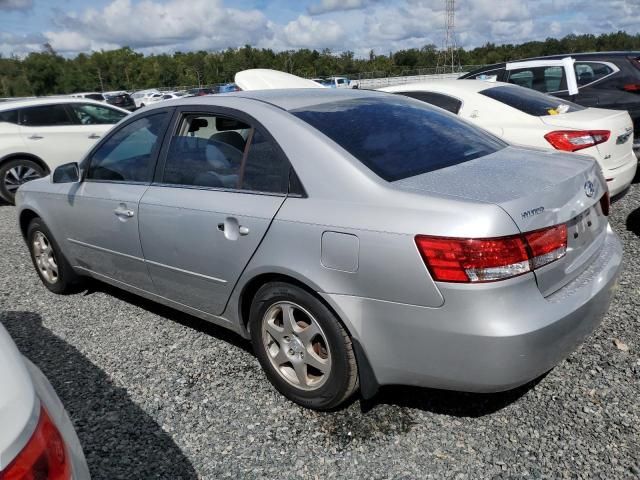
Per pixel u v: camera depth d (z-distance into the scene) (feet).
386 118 10.11
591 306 8.03
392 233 7.55
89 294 15.01
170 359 11.24
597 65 23.31
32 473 4.25
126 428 9.12
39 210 14.14
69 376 10.83
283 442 8.58
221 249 9.61
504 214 7.20
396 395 9.56
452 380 7.59
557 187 8.05
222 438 8.76
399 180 8.23
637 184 23.09
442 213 7.35
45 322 13.38
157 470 8.14
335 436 8.63
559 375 9.76
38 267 15.35
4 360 4.89
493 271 7.07
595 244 9.02
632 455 7.80
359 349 8.19
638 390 9.20
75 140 29.40
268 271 8.89
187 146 10.71
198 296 10.56
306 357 8.95
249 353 11.32
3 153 27.76
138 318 13.28
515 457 7.94
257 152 9.45
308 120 9.37
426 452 8.17
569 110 18.31
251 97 10.46
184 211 10.18
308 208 8.47
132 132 11.99
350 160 8.46
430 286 7.30
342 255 7.98
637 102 21.85
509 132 17.47
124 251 11.85
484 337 7.12
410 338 7.66
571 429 8.41
